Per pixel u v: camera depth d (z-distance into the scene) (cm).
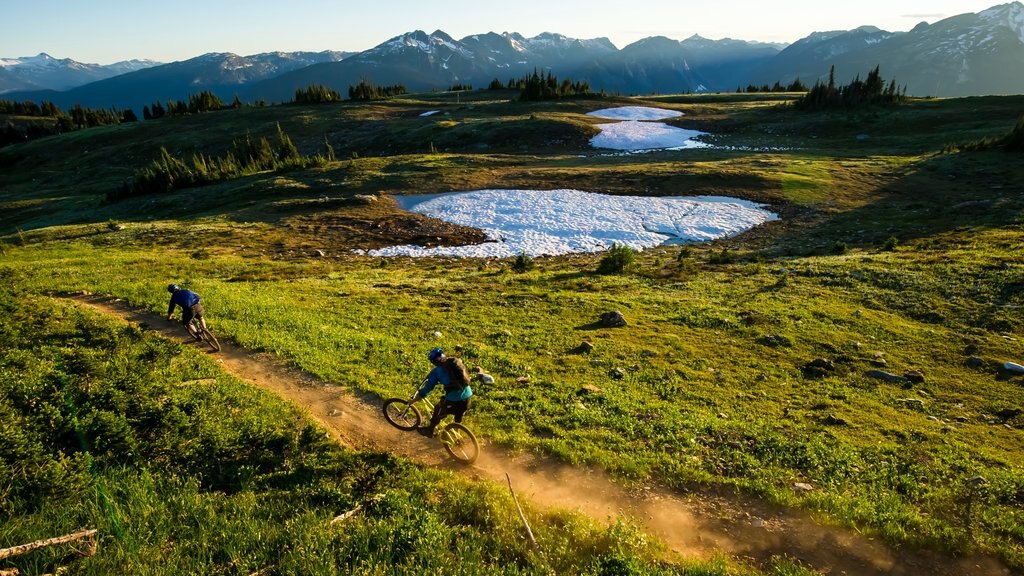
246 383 1346
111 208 6662
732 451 1086
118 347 1468
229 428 1033
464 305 2284
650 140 8425
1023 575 734
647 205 4772
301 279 2902
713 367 1617
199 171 7644
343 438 1117
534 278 2830
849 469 1023
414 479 931
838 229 3809
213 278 2906
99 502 757
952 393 1451
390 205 5253
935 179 5022
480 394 1344
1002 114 7881
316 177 6588
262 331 1758
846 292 2336
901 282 2377
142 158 11288
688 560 752
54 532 679
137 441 947
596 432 1146
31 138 15400
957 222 3547
